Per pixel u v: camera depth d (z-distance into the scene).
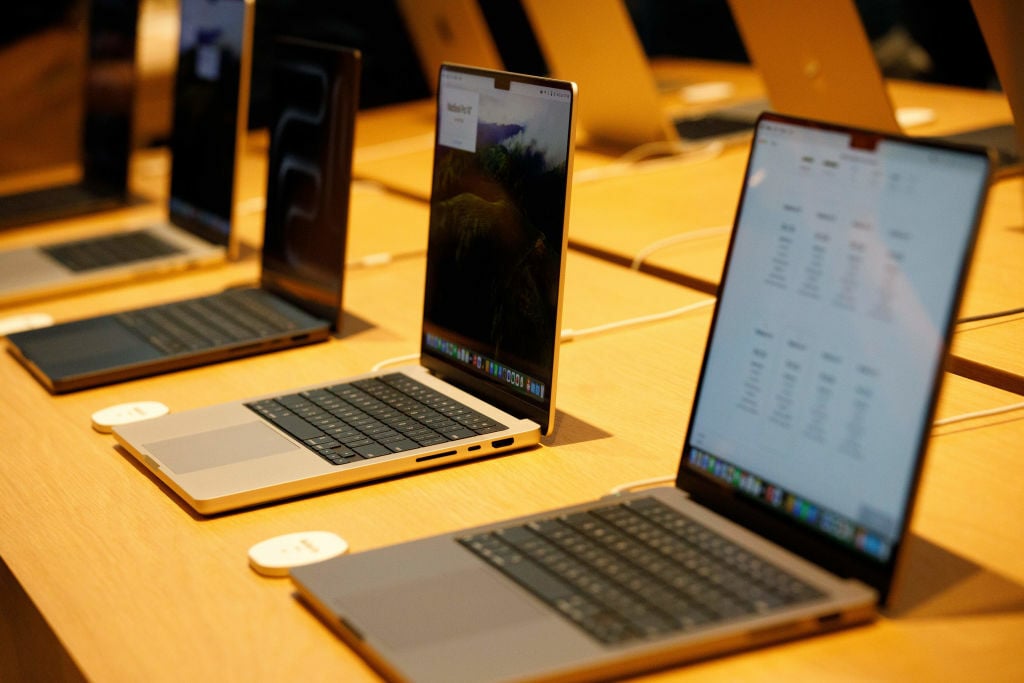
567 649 0.81
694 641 0.81
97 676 0.86
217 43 2.08
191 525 1.10
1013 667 0.81
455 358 1.38
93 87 2.67
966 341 1.41
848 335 0.91
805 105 2.23
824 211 0.94
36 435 1.35
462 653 0.81
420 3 2.98
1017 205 2.00
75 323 1.71
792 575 0.89
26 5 3.60
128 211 2.54
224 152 2.07
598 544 0.96
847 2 2.02
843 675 0.80
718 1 4.78
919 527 1.02
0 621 1.09
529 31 4.15
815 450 0.92
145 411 1.39
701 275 1.74
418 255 2.05
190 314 1.71
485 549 0.97
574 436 1.27
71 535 1.09
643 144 2.62
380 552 0.98
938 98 2.99
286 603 0.95
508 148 1.27
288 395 1.37
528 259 1.25
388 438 1.23
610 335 1.58
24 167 3.72
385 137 2.99
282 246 1.76
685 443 1.05
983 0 1.62
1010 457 1.14
